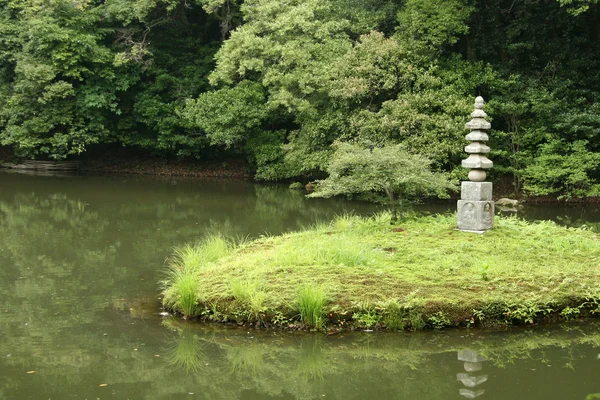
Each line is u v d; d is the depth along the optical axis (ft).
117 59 76.18
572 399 16.57
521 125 60.29
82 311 23.79
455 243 29.04
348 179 33.83
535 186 55.67
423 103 57.52
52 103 77.20
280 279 23.41
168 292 24.53
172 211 50.72
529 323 21.97
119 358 19.35
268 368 18.84
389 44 60.23
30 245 36.32
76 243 36.99
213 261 27.91
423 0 61.46
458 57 62.85
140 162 87.51
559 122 57.41
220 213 49.73
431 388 17.35
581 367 18.70
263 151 73.61
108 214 48.80
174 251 34.63
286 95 64.13
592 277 24.09
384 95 62.34
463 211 31.86
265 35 69.15
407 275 23.99
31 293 26.23
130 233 40.37
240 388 17.51
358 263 25.68
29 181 71.36
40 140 76.89
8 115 78.69
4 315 23.27
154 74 84.74
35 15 76.48
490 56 66.85
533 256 27.14
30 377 17.83
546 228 33.50
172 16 81.35
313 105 65.57
